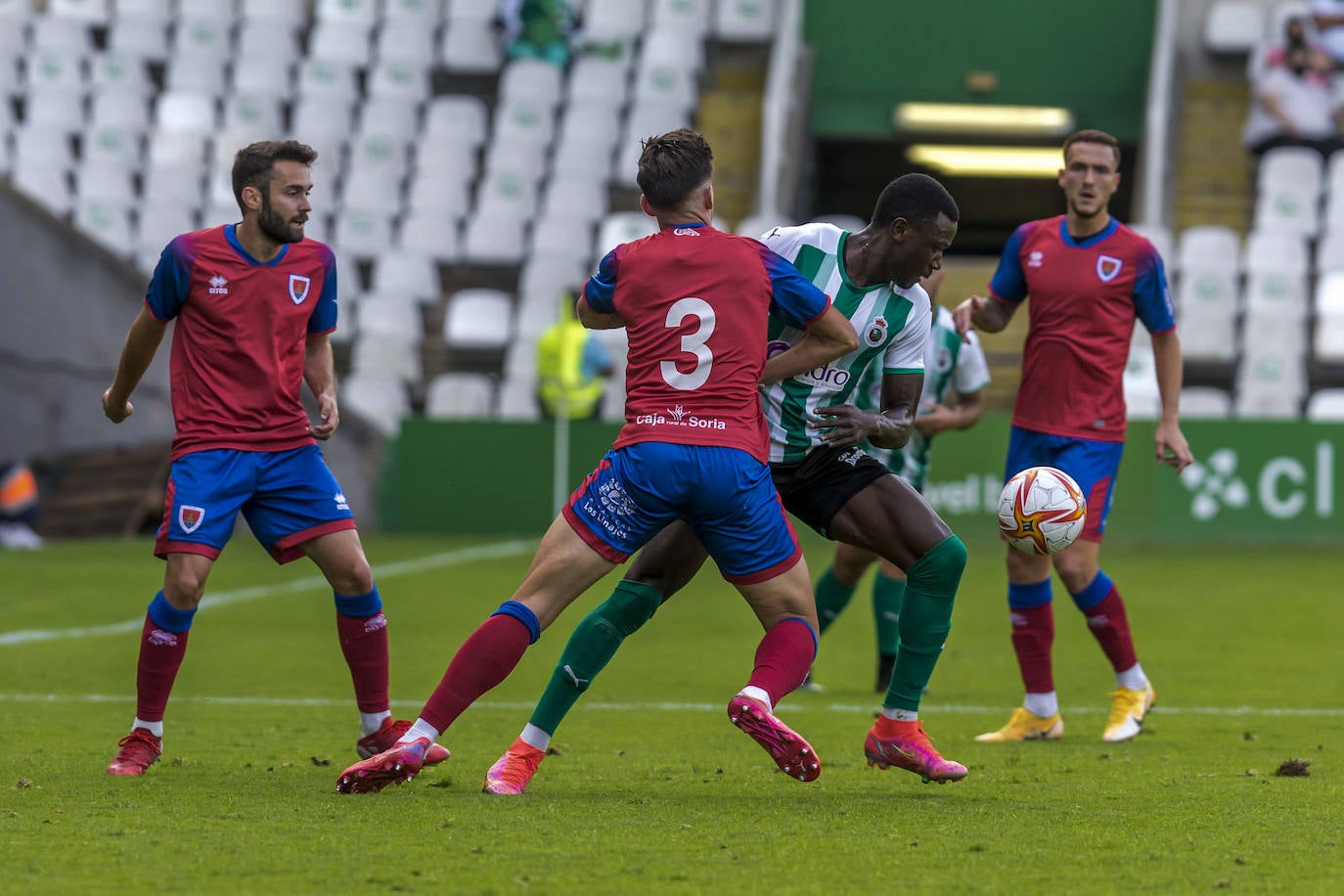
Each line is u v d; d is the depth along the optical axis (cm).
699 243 1420
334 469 5219
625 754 1783
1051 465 2061
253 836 1235
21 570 4062
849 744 1891
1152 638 3048
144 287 5431
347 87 6925
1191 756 1805
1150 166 6431
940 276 2403
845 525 1532
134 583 3800
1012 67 7381
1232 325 5809
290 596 3650
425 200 6475
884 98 7431
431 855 1169
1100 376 2041
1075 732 2058
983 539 5084
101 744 1812
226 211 6419
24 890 1054
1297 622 3262
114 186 6575
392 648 2873
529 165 6612
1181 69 7181
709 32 7375
